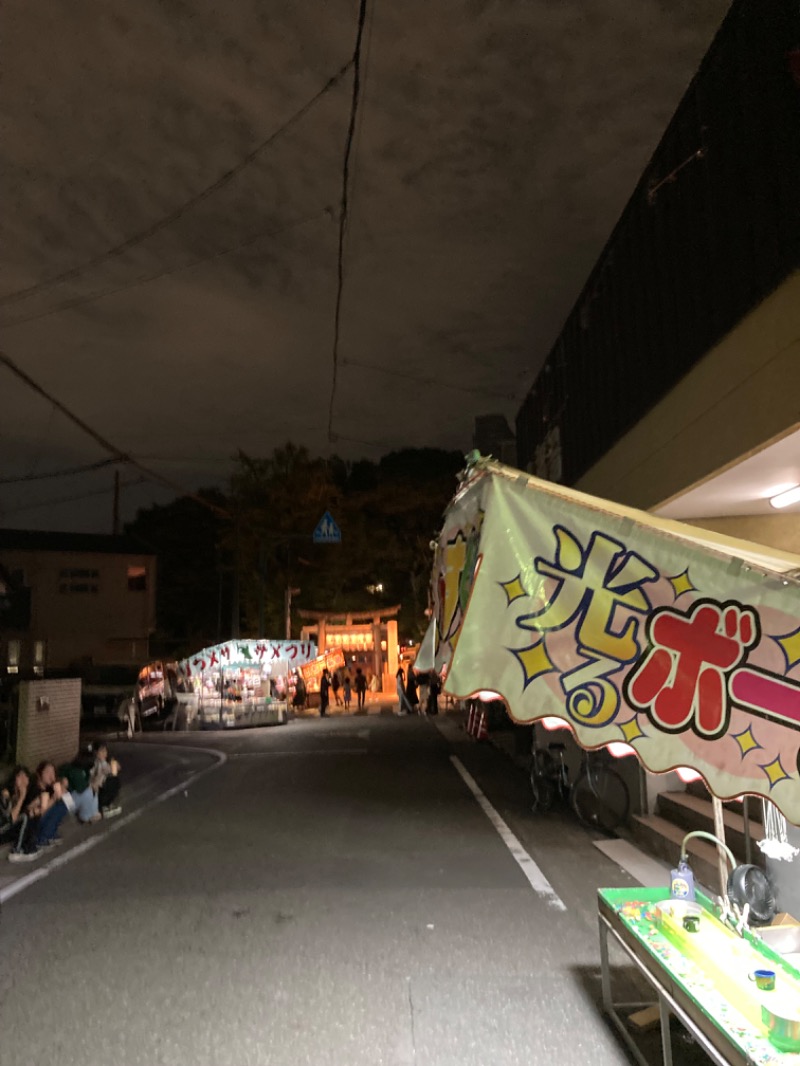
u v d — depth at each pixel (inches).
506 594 128.8
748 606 120.7
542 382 574.9
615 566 126.9
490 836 361.7
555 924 241.4
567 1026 174.9
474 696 124.6
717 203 269.3
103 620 1576.0
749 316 245.4
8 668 1432.1
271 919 247.9
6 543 1551.4
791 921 182.2
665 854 311.4
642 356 349.7
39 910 260.4
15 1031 173.3
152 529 1943.9
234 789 505.4
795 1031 111.6
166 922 245.9
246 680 1048.2
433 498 1572.3
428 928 238.5
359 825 388.2
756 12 241.9
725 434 262.4
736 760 117.8
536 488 133.3
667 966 141.9
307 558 1443.2
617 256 386.0
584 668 124.5
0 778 428.1
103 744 427.5
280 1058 161.3
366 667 1446.9
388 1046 166.2
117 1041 168.4
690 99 293.1
